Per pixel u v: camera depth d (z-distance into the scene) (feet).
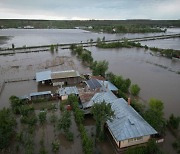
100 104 112.16
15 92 182.19
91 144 101.71
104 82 183.11
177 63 304.71
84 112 135.44
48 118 137.18
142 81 217.15
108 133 117.80
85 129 116.37
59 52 388.98
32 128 120.78
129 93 181.16
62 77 195.83
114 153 103.96
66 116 121.29
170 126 126.62
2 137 103.14
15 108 142.31
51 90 186.29
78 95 162.30
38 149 106.01
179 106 156.87
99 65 222.28
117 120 113.29
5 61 311.27
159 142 110.83
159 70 263.90
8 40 595.88
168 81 218.59
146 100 167.02
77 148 108.17
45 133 120.67
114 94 164.04
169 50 367.45
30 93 169.89
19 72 247.29
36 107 152.66
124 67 275.39
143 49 433.89
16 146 105.09
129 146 105.70
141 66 282.97
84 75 222.69
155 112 124.16
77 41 584.81
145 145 104.78
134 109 136.15
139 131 105.19
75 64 287.28
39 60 315.58
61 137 117.08
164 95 178.60
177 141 110.63
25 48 425.28
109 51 406.21
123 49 433.89
